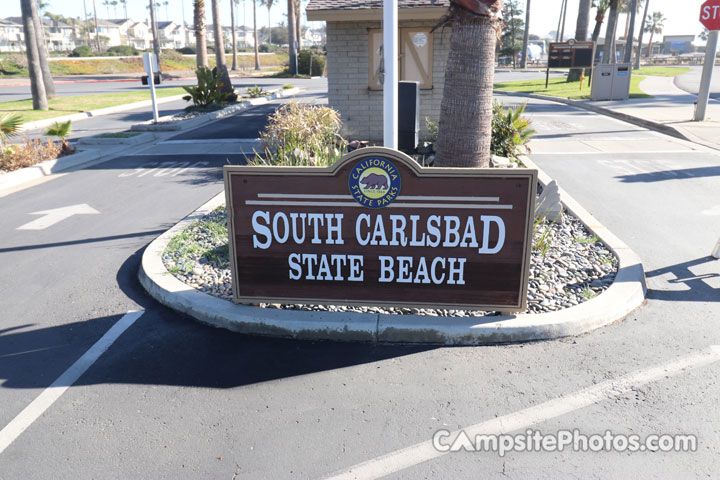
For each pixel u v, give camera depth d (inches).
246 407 163.2
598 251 265.9
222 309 211.6
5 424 157.2
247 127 742.5
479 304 202.8
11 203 403.2
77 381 177.9
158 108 1061.1
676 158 483.2
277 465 139.8
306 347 196.1
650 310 214.8
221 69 1073.5
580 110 872.3
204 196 404.8
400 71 546.6
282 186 200.2
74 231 334.3
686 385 167.3
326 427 153.6
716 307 216.4
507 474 135.3
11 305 234.8
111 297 240.1
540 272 242.2
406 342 197.5
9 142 574.6
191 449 145.9
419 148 474.6
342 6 520.1
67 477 137.1
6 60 2640.3
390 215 197.8
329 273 207.2
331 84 557.3
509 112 452.8
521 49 3253.0
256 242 207.6
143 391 171.9
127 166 522.9
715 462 137.1
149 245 283.6
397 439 148.3
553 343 193.0
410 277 203.3
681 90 1127.0
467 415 157.2
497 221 193.9
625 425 151.1
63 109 1001.5
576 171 441.1
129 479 136.1
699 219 319.3
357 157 193.8
